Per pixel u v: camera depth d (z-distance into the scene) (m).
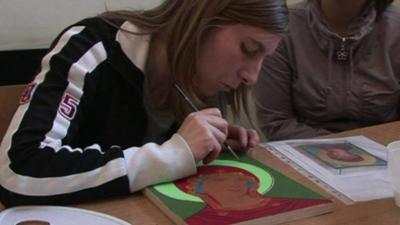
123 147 1.05
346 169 0.94
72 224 0.72
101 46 1.00
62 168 0.78
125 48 1.03
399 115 1.57
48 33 1.70
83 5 1.75
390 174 0.82
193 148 0.85
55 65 0.91
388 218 0.76
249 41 0.92
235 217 0.71
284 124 1.53
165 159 0.83
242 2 0.89
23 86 1.12
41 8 1.67
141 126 1.08
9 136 0.82
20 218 0.73
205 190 0.80
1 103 1.10
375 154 1.03
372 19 1.47
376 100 1.50
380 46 1.51
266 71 1.54
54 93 0.87
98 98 1.01
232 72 0.96
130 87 1.04
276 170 0.90
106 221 0.73
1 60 1.55
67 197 0.78
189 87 1.03
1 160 0.80
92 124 1.01
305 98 1.54
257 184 0.83
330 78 1.51
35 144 0.80
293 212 0.73
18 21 1.64
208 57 0.97
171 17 1.03
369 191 0.85
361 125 1.53
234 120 1.19
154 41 1.04
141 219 0.74
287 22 0.94
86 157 0.81
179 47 0.99
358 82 1.50
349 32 1.48
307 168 0.94
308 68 1.53
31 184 0.77
